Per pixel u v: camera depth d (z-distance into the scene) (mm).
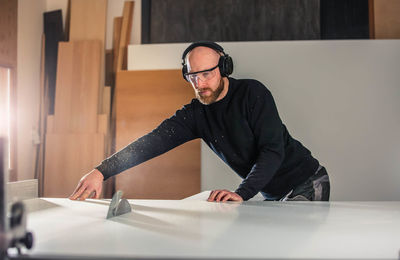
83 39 5504
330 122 4871
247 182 1942
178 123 2240
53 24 5672
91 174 1963
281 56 4922
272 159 2025
